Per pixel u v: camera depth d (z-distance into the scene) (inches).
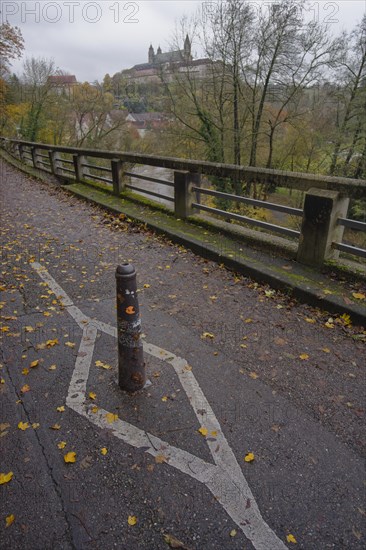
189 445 90.1
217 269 189.9
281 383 110.0
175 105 778.8
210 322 142.6
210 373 114.5
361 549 69.2
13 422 96.5
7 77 1275.8
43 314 148.3
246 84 731.4
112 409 100.7
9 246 228.5
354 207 645.3
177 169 248.1
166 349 126.4
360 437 91.7
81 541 70.4
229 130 761.6
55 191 394.3
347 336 131.5
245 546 69.8
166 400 103.9
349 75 701.9
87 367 117.0
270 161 806.5
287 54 687.7
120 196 324.5
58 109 1191.6
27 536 71.2
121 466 84.9
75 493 79.0
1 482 80.7
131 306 98.3
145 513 75.2
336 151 759.1
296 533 71.7
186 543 70.2
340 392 106.0
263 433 93.1
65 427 95.0
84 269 193.0
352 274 158.7
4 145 834.8
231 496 78.4
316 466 84.6
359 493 78.7
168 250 216.8
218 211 226.4
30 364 118.3
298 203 723.4
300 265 176.7
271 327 138.5
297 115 757.3
